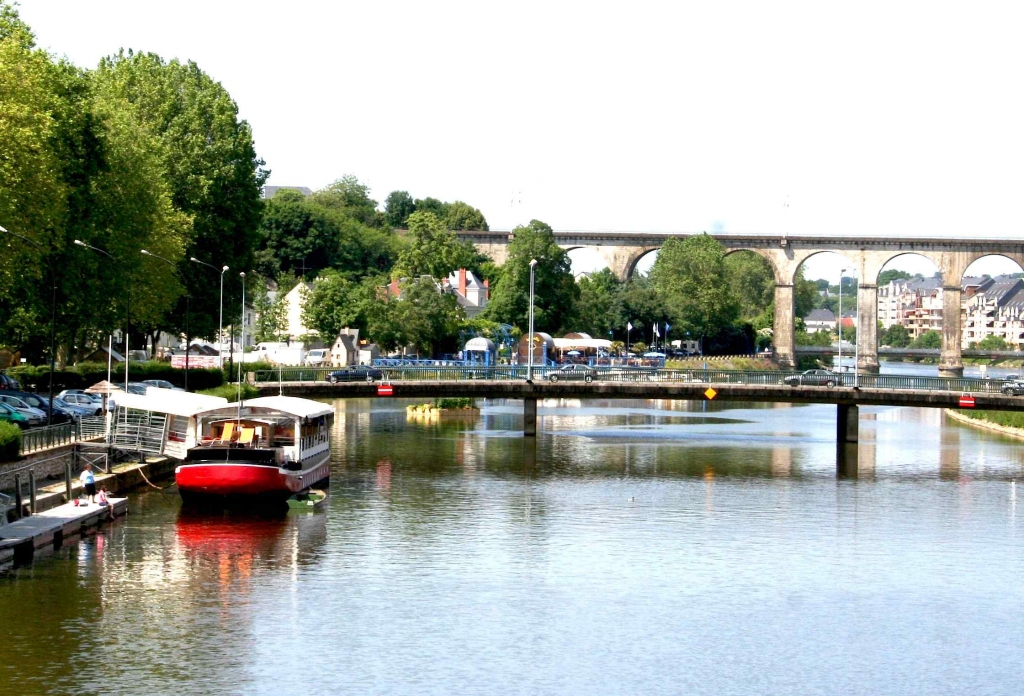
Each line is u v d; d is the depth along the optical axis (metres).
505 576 58.84
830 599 55.97
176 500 75.94
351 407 161.25
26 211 87.38
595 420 148.00
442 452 106.69
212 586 55.75
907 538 69.81
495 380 121.50
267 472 73.12
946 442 128.25
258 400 84.25
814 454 111.38
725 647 48.59
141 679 43.41
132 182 106.31
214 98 135.25
